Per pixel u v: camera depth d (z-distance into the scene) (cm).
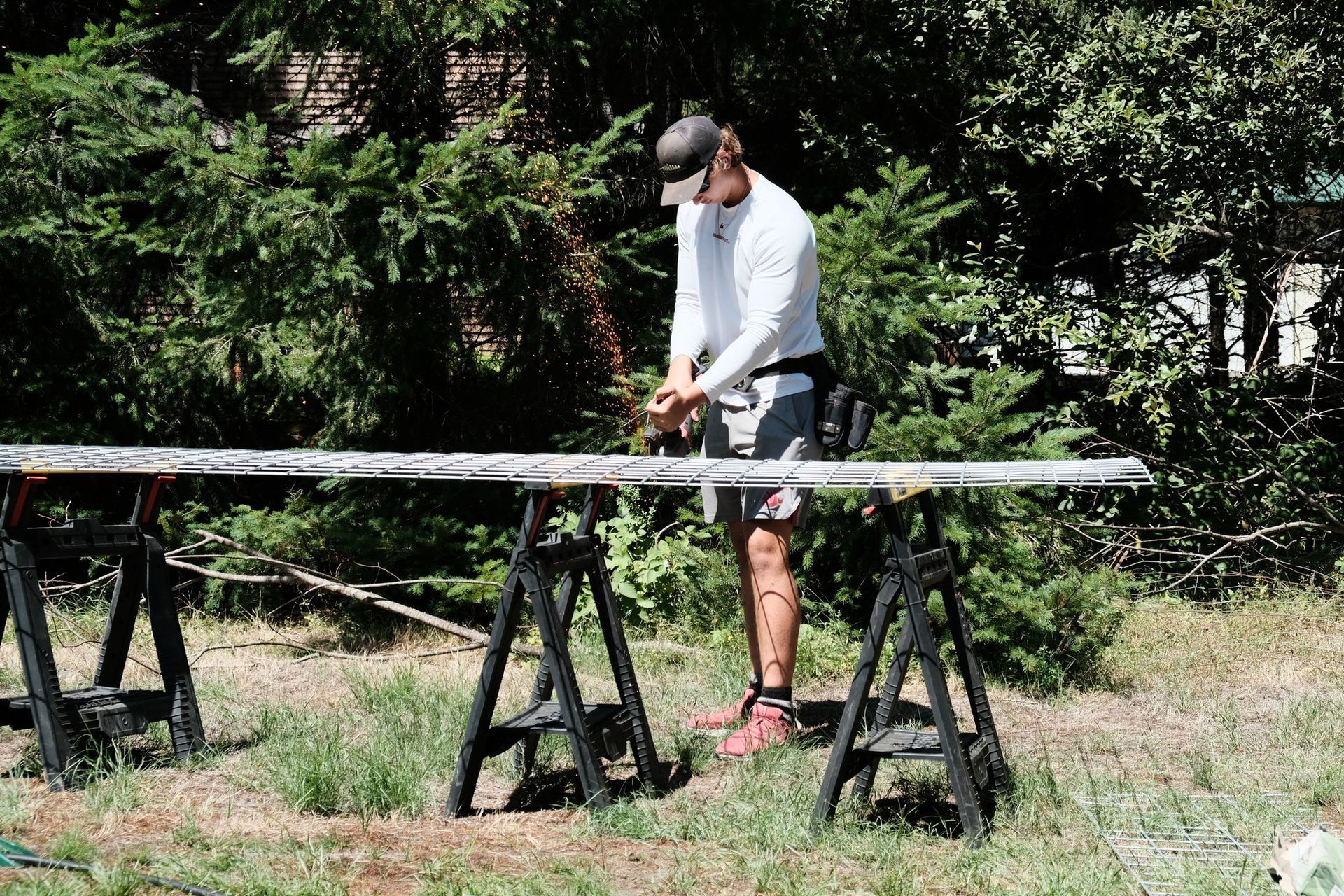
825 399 1639
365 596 2377
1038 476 1223
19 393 2897
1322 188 3322
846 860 1230
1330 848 1055
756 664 1770
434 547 2688
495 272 2714
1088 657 2225
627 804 1359
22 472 1418
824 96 3356
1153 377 3028
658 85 3272
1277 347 3516
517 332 2956
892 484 1209
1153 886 1149
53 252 2720
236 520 2805
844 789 1466
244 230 2441
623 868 1194
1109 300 3244
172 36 3422
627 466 1339
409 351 2859
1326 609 2738
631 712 1461
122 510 2991
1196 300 3431
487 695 1347
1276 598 2853
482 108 3062
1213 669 2259
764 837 1266
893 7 3272
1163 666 2281
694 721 1761
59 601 2602
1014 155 3438
